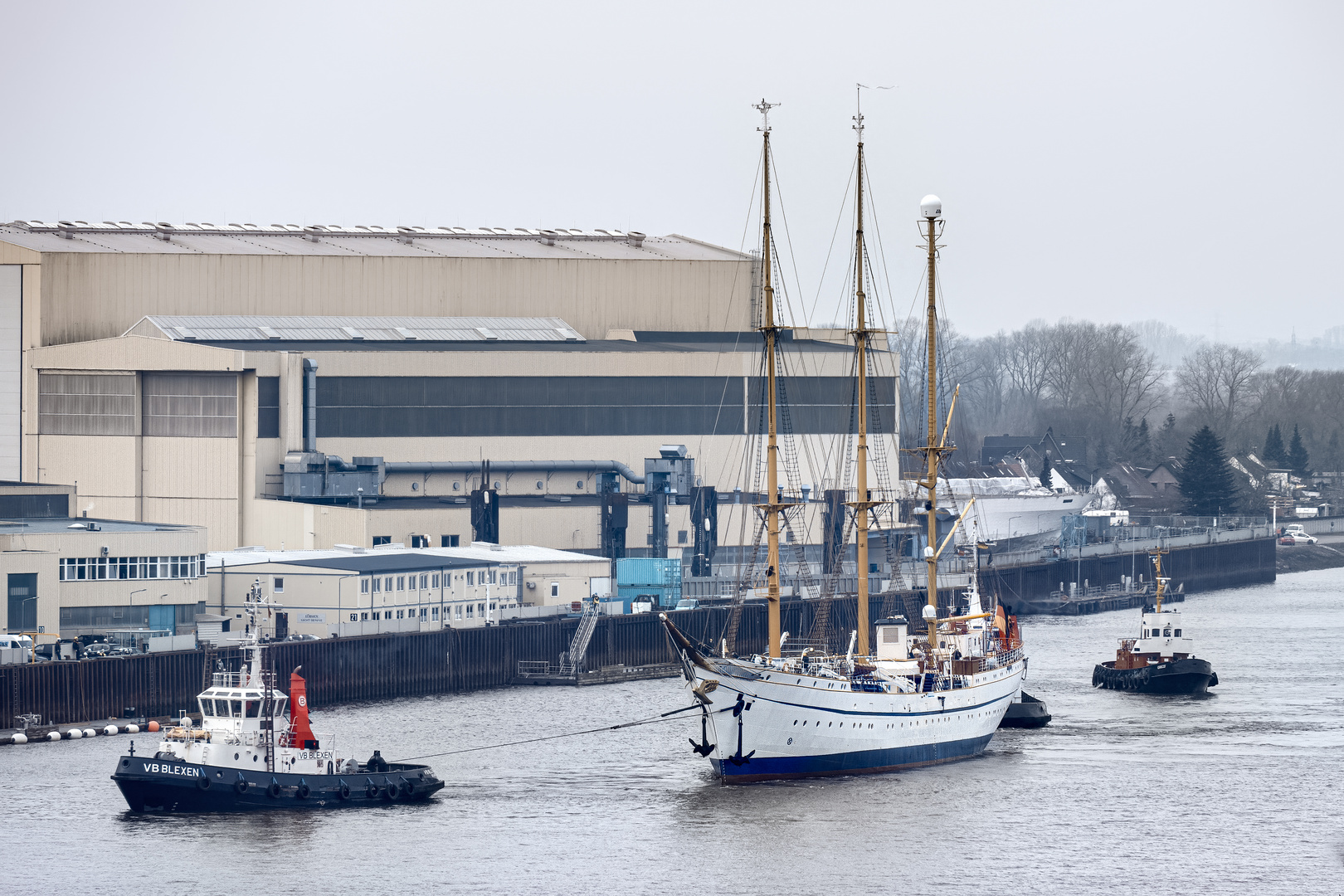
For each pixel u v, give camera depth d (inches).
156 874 7416.3
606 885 7342.5
